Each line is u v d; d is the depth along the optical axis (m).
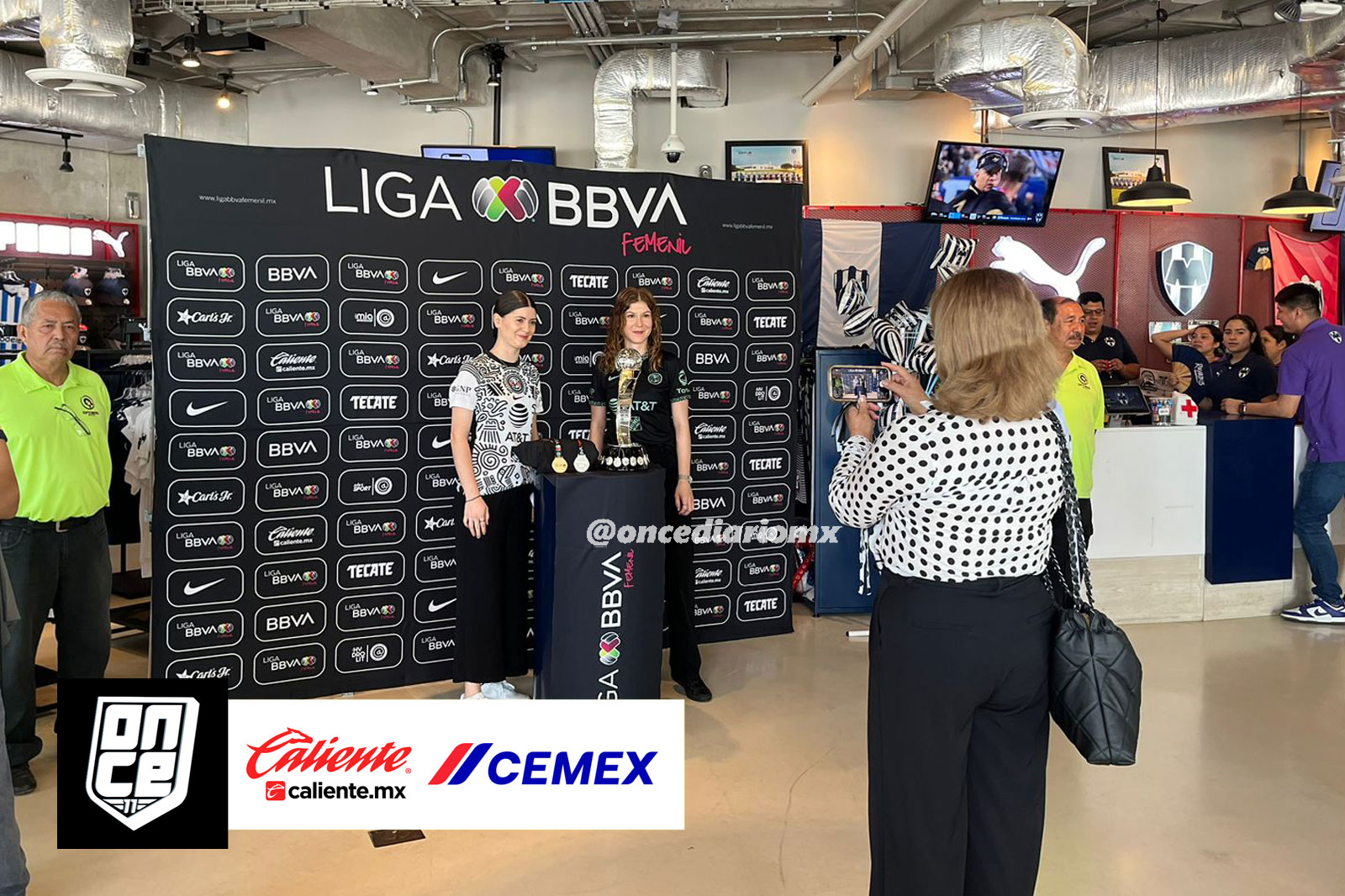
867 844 2.95
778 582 4.93
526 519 3.83
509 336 3.69
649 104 8.10
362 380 3.97
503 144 8.23
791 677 4.39
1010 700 2.03
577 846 2.93
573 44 7.23
